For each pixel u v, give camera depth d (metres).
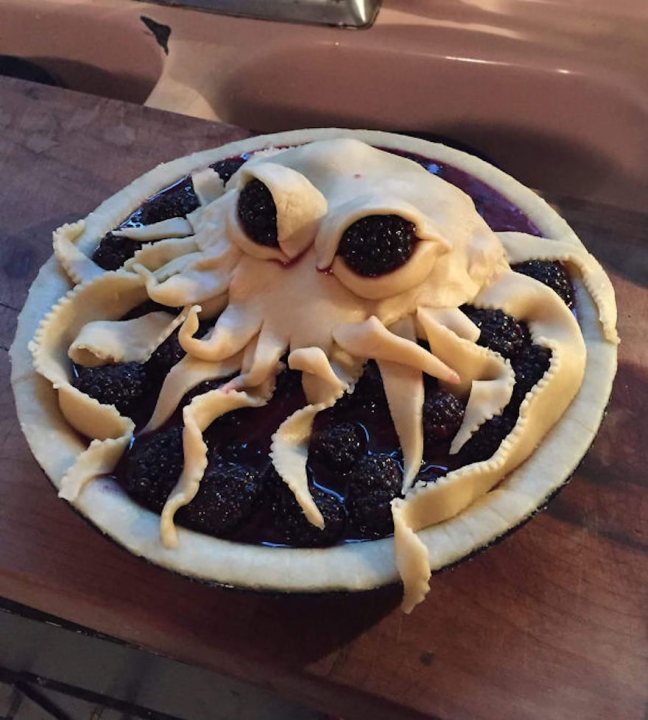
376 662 0.32
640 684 0.31
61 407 0.32
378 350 0.30
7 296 0.44
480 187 0.37
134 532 0.28
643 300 0.41
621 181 0.53
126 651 0.40
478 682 0.31
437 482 0.28
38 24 0.56
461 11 0.53
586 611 0.33
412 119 0.55
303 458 0.29
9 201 0.47
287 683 0.32
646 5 0.52
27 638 0.42
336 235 0.30
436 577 0.33
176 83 0.53
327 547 0.28
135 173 0.48
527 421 0.29
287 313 0.31
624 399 0.38
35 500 0.36
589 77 0.50
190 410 0.29
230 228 0.32
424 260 0.30
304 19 0.53
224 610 0.33
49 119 0.51
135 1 0.55
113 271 0.34
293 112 0.56
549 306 0.32
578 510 0.35
